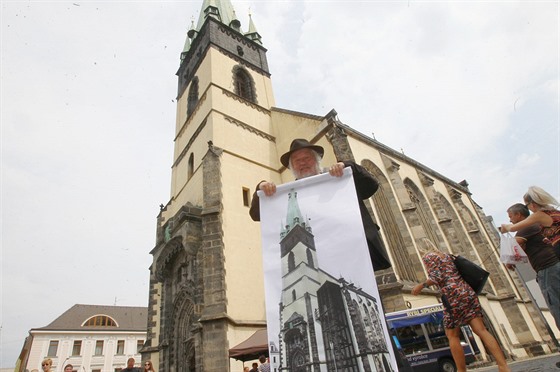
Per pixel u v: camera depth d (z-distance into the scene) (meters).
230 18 34.59
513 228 4.44
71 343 48.22
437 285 4.72
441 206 27.48
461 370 4.11
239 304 15.38
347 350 2.46
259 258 17.81
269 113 26.45
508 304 26.20
